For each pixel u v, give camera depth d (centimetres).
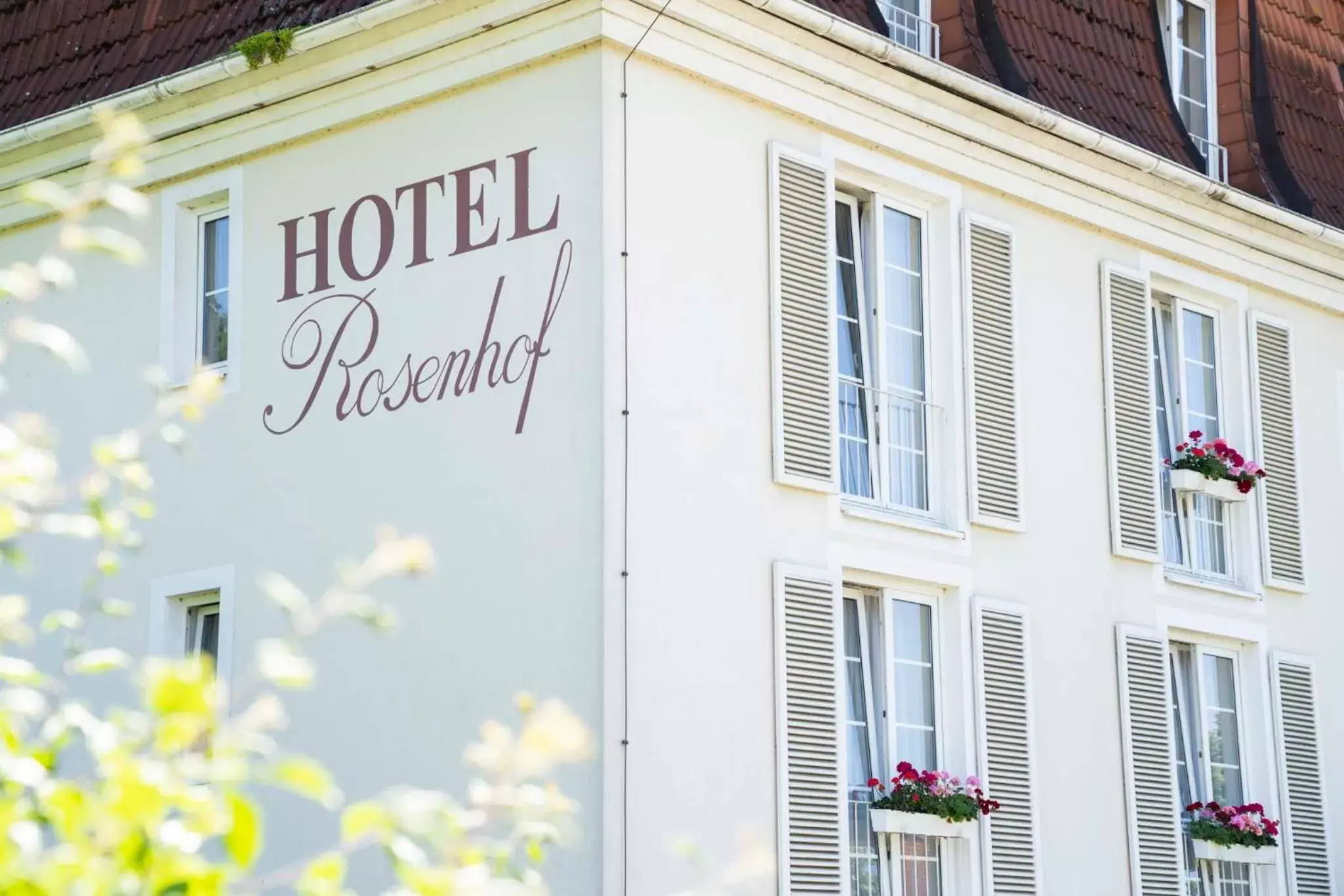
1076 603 1530
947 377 1471
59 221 1527
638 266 1258
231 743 411
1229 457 1675
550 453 1246
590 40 1266
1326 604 1773
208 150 1455
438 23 1328
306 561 1350
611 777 1183
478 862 438
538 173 1288
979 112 1491
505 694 1237
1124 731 1542
